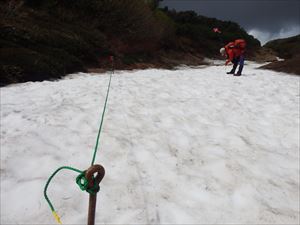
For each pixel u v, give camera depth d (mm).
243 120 6137
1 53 9062
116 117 5605
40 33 11836
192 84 9539
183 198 3334
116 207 3061
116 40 16953
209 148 4629
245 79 10977
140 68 15141
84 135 4660
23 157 3844
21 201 3031
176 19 33562
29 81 8836
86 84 8391
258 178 3834
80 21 15906
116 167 3807
